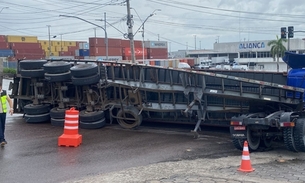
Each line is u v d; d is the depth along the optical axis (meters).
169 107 12.73
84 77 12.88
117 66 13.37
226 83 12.80
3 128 10.48
